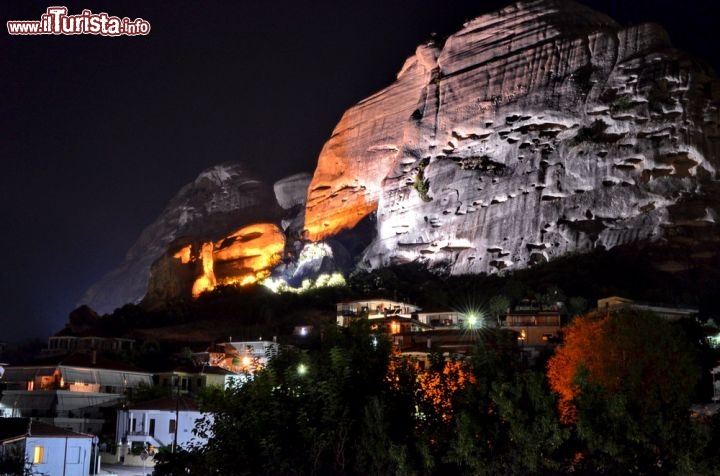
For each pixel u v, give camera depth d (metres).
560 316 88.50
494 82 132.25
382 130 150.75
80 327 132.88
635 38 124.19
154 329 123.25
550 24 132.12
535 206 118.44
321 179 156.62
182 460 34.28
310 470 33.44
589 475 33.81
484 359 37.38
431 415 34.84
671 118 114.75
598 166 116.19
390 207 134.88
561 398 38.75
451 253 124.06
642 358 57.75
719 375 65.75
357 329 37.53
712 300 101.00
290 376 35.28
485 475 33.03
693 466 32.88
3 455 50.00
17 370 85.81
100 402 83.81
